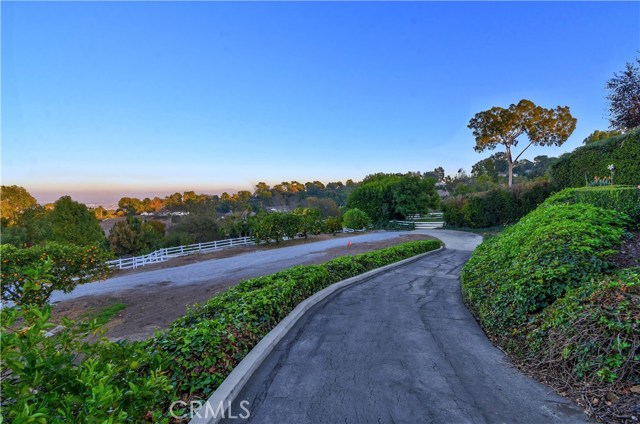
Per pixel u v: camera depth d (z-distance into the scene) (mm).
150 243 25531
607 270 4574
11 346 1665
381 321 5719
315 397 3256
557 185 18828
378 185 38938
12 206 30312
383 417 2906
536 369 3631
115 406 1887
